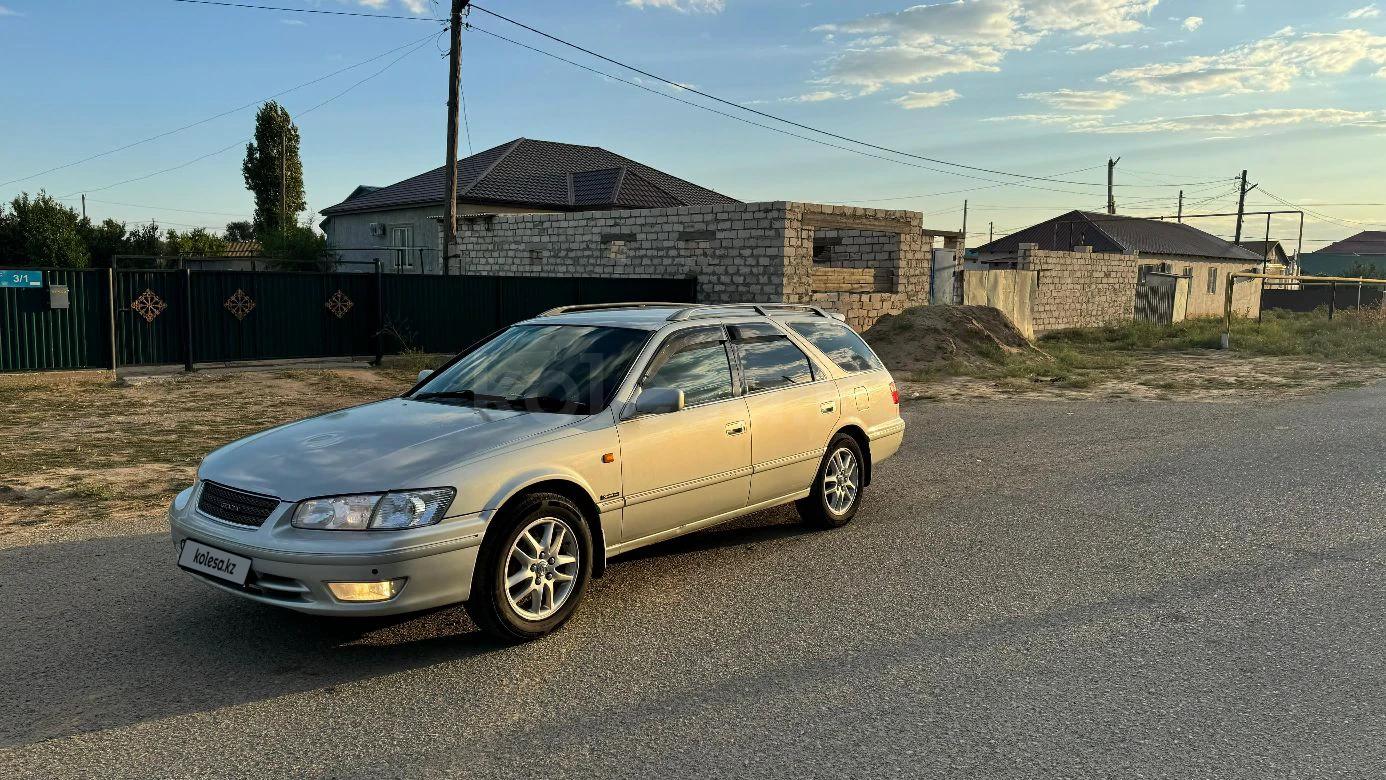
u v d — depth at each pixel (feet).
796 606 15.98
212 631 14.64
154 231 146.72
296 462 13.91
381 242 109.40
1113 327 96.68
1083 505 23.36
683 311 18.78
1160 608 15.89
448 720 11.69
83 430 33.68
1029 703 12.21
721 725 11.57
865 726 11.54
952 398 45.75
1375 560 18.66
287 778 10.28
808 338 21.13
